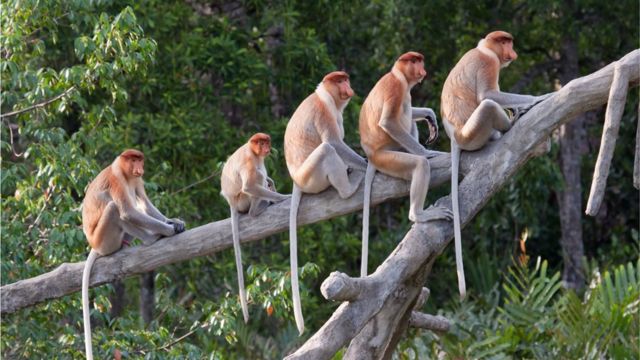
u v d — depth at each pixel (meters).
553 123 8.78
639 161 8.71
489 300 17.86
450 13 19.03
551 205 22.50
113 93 12.69
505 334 14.60
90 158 13.01
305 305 17.23
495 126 8.84
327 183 9.12
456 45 19.81
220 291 17.20
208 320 12.42
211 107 16.41
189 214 15.01
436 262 20.69
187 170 15.92
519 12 20.11
